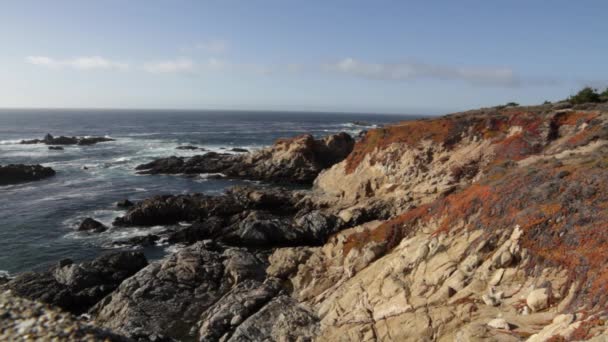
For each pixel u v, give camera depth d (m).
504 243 16.98
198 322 22.38
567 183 17.27
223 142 120.06
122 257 29.64
